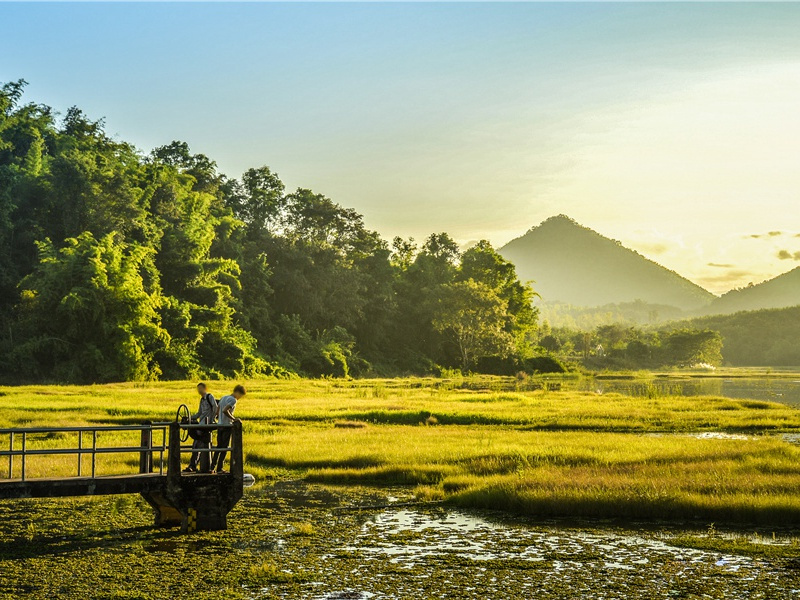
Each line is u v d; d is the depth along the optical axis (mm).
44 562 13078
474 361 121125
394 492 19828
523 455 23703
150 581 12047
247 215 114500
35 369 65688
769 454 23469
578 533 15297
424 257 136000
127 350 66875
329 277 109062
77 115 105125
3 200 75500
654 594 11445
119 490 14961
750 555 13602
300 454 24844
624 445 26359
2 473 19391
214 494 15516
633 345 197375
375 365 113375
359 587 11758
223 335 83000
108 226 78250
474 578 12227
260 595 11375
